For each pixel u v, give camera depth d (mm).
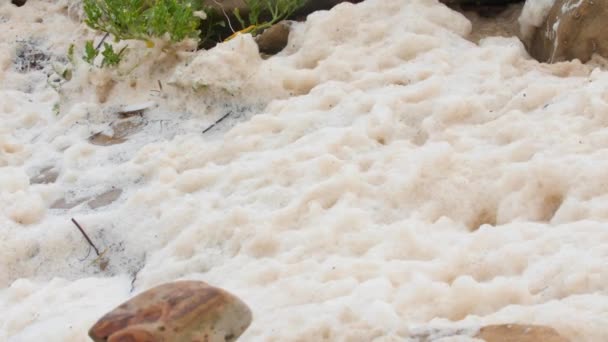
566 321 3334
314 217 4465
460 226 4398
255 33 6609
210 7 6605
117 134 5801
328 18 6102
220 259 4391
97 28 6152
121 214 4879
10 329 4207
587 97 4816
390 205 4535
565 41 5586
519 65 5625
